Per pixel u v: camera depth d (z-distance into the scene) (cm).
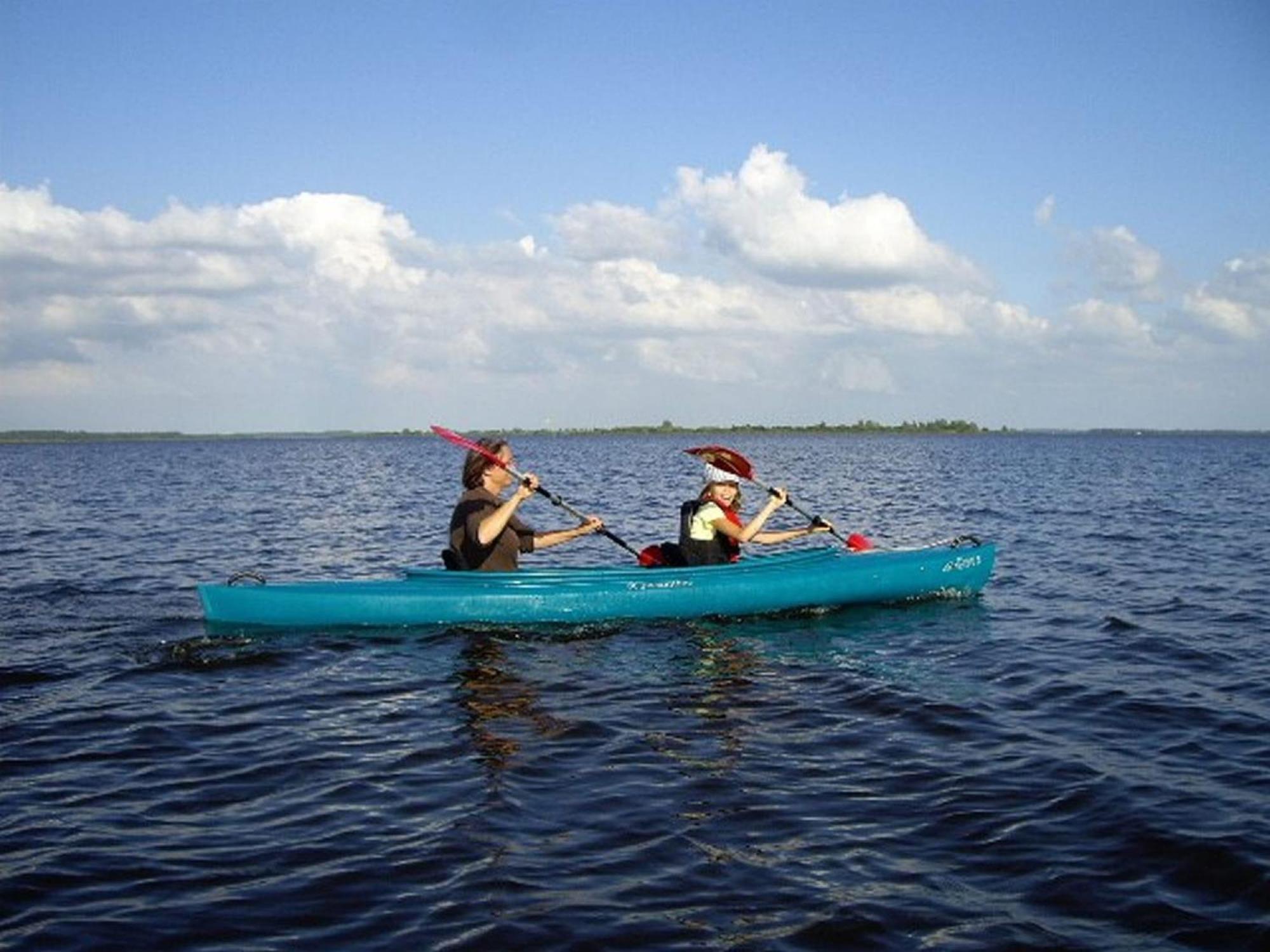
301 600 865
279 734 590
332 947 352
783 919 372
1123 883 400
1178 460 6359
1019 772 523
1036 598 1045
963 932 363
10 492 3097
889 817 464
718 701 656
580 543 1555
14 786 507
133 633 856
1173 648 814
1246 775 518
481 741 574
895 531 1772
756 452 8094
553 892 391
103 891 393
